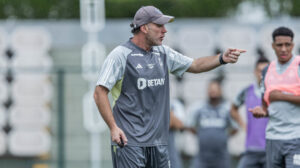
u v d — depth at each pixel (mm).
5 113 51594
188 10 81812
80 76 47125
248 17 87562
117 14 76500
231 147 47469
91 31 54781
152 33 20188
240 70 44688
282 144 24062
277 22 53969
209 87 37562
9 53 54594
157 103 20562
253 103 31375
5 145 50688
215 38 53156
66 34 55438
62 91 42250
